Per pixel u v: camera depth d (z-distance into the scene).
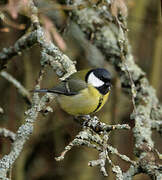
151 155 6.62
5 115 12.41
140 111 8.80
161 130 8.56
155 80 12.77
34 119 6.80
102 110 12.77
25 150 12.80
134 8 13.01
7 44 11.69
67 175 13.18
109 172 12.72
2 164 6.43
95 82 8.41
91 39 10.08
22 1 6.05
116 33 10.12
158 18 12.84
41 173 13.27
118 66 9.75
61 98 8.61
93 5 8.36
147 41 13.58
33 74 12.46
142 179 12.62
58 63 7.90
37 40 7.33
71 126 13.29
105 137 6.02
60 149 13.34
